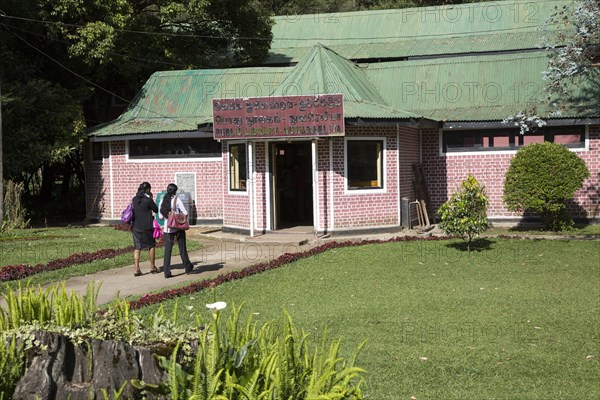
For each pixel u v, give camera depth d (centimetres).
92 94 2558
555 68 1747
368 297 1069
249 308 995
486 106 2086
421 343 805
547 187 1747
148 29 2561
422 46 2788
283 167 2116
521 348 784
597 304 1002
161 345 429
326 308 993
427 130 2102
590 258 1404
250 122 1734
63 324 480
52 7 2341
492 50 2630
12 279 1224
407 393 634
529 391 641
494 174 2044
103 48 2311
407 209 1905
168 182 2212
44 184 2955
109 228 2125
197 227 2158
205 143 2173
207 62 2922
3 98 2100
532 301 1028
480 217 1478
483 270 1298
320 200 1808
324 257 1457
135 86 2800
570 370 704
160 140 2212
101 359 407
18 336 416
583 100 1977
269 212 1864
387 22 3044
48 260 1438
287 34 3136
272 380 416
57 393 399
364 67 2334
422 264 1366
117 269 1372
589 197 1967
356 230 1828
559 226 1848
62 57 2541
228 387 402
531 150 1770
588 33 1698
